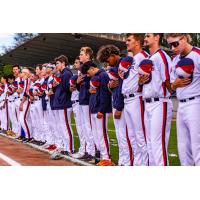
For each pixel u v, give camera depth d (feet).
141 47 19.57
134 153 19.99
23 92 36.78
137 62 19.10
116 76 20.68
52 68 30.76
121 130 21.07
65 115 26.94
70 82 25.81
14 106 41.14
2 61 71.77
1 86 47.32
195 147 16.28
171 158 26.30
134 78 19.11
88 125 24.75
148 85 17.43
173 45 16.60
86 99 24.62
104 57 21.09
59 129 28.07
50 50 63.72
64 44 58.13
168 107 17.47
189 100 16.30
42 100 31.71
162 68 17.11
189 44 16.60
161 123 17.30
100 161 21.95
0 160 25.61
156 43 17.98
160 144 17.38
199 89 16.22
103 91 22.00
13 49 69.15
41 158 26.35
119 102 20.59
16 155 27.91
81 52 24.31
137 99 19.21
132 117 19.34
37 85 33.17
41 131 33.81
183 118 16.58
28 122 36.42
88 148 24.93
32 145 32.94
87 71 23.91
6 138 40.93
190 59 16.05
